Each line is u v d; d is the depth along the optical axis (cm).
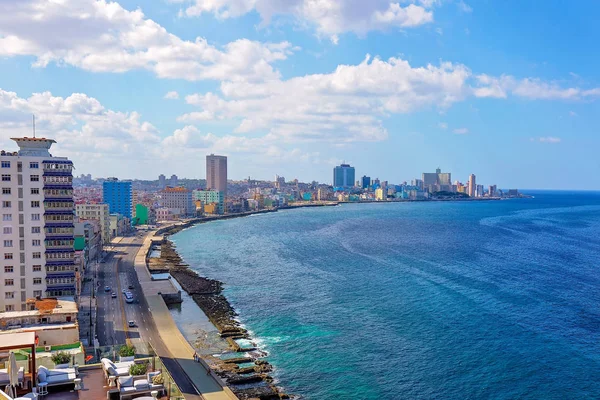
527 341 12794
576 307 15925
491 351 12144
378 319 14862
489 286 18938
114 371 6006
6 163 13325
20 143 14438
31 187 13525
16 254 13475
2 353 6606
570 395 9894
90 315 13800
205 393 9462
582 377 10662
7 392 5288
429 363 11488
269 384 10425
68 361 6812
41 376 5762
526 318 14750
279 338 13325
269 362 11662
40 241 13638
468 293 17850
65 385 5806
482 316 14988
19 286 13525
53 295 13762
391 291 18288
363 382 10538
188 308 16675
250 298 17662
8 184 13375
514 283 19488
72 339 11188
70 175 13962
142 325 13850
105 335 12812
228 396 9331
